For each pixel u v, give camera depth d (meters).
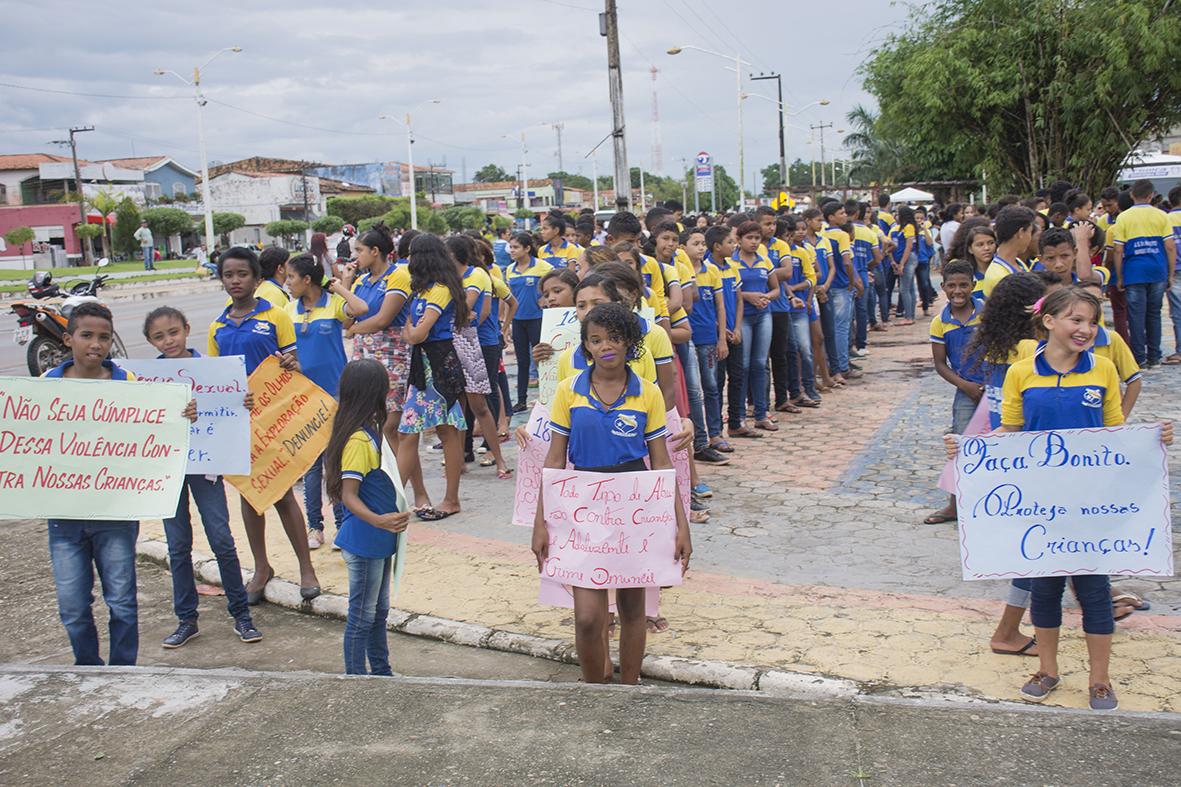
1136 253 10.88
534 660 5.00
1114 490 4.02
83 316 4.85
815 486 7.60
